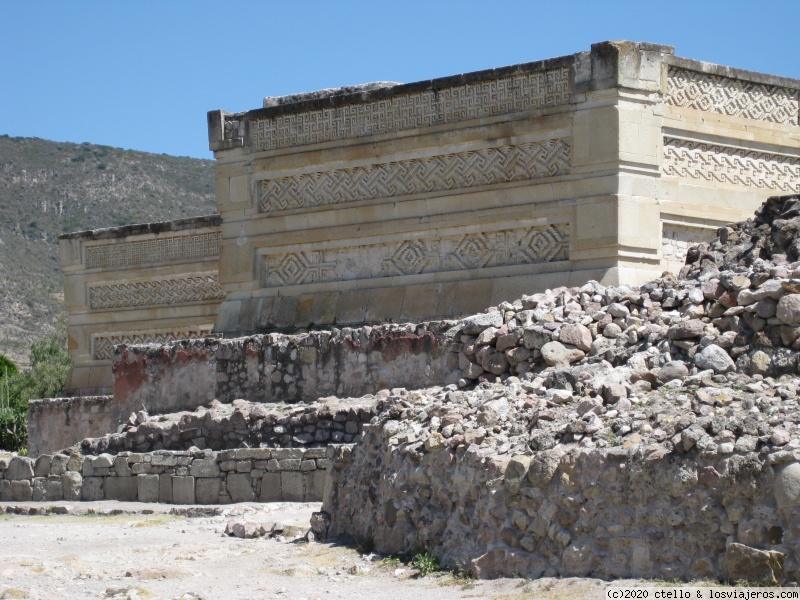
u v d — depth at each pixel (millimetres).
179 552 11812
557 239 16734
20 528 14297
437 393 12891
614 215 16125
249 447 15609
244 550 11773
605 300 13258
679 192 16828
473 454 9914
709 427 8633
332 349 16406
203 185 100688
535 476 9266
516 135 16953
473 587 9141
